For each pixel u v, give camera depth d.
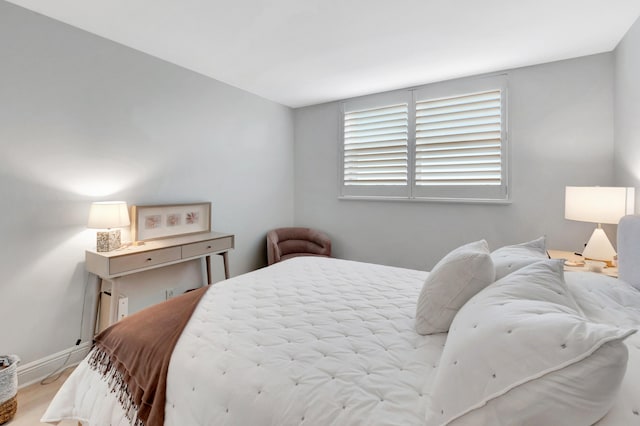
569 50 2.61
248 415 0.96
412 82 3.37
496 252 1.65
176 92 2.93
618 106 2.49
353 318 1.44
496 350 0.76
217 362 1.13
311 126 4.30
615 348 0.63
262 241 4.00
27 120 2.03
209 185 3.29
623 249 1.69
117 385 1.31
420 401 0.91
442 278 1.28
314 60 2.81
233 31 2.31
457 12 2.06
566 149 2.79
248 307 1.57
